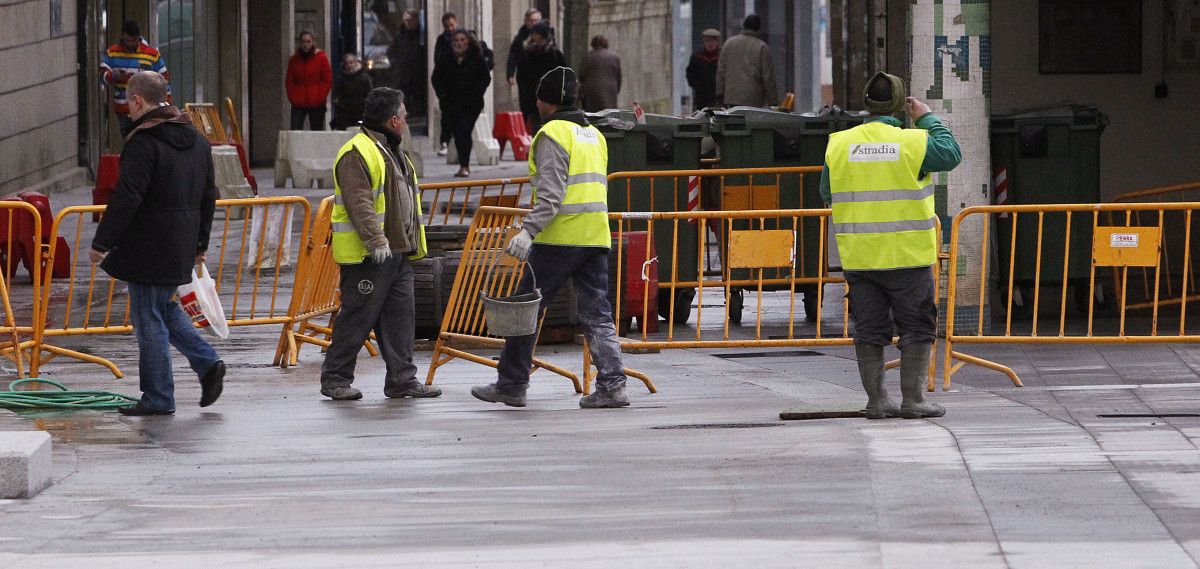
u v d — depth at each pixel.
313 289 38.94
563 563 19.50
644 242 42.31
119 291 50.06
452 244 41.25
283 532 21.42
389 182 32.44
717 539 20.47
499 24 150.00
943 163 28.98
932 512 21.53
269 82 111.06
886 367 33.91
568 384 35.41
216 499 23.55
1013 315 45.78
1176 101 56.69
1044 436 26.94
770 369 37.16
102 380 36.03
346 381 33.22
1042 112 45.56
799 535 20.56
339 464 26.12
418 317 40.34
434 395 33.59
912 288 29.41
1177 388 32.75
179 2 98.06
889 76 29.50
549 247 31.33
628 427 29.31
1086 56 56.62
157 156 30.34
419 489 24.00
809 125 45.56
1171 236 55.69
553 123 31.09
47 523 22.16
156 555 20.27
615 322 40.81
